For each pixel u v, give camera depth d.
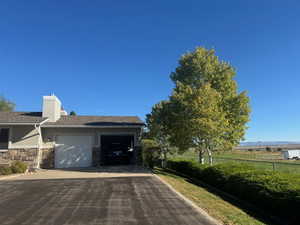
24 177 12.85
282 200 6.50
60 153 17.98
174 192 8.82
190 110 15.04
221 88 18.11
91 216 6.07
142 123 19.83
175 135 15.90
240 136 17.64
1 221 5.75
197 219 5.86
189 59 19.34
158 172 15.01
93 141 18.66
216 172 11.13
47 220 5.80
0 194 8.64
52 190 9.26
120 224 5.51
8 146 16.80
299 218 5.88
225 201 8.26
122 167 17.52
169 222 5.64
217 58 19.20
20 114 19.12
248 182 8.36
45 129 18.05
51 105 18.81
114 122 19.92
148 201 7.53
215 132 14.69
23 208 6.83
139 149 19.23
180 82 18.58
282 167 15.52
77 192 8.87
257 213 7.03
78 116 21.53
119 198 7.92
